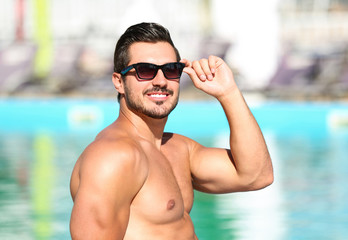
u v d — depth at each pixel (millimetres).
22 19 66938
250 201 17562
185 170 6543
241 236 13547
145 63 5840
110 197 5219
